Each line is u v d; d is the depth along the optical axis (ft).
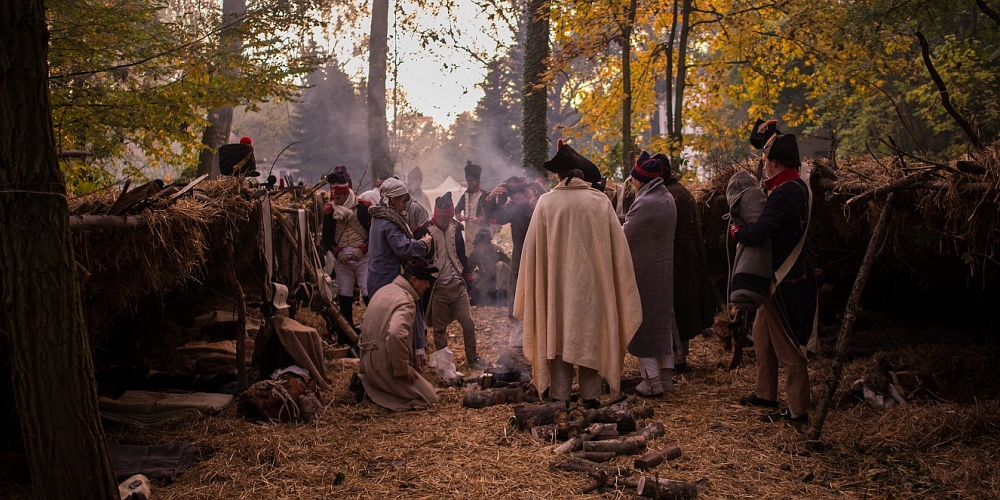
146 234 13.57
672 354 17.85
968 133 14.69
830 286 21.38
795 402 14.80
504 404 17.22
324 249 26.23
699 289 19.19
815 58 39.14
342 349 22.67
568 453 13.66
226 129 46.88
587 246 15.93
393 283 18.33
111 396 16.78
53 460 8.79
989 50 39.29
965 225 13.93
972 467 12.24
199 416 16.12
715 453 13.60
